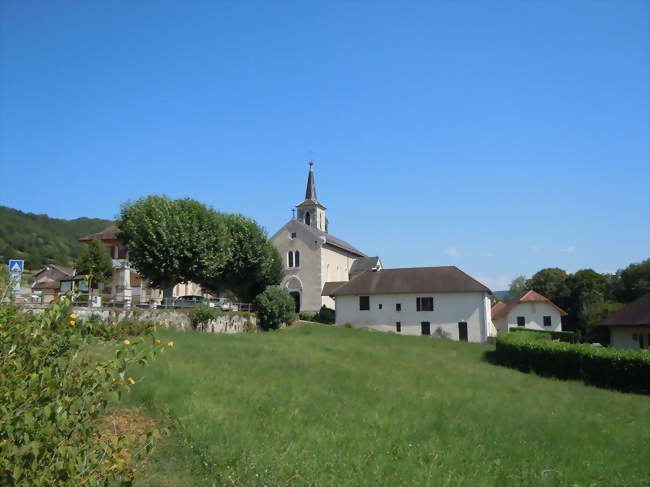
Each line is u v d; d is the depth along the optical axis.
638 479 9.72
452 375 22.00
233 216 53.06
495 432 12.02
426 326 51.00
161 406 11.65
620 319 37.44
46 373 4.79
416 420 12.44
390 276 54.75
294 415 12.08
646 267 68.75
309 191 76.31
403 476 8.57
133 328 27.91
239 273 51.41
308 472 8.46
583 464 10.16
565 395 19.88
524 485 8.81
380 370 21.31
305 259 61.28
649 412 17.47
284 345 27.72
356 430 11.24
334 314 57.22
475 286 50.38
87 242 54.97
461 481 8.61
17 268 14.86
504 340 32.28
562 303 84.06
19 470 4.41
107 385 5.34
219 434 9.88
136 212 40.84
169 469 8.54
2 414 4.53
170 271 39.31
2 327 5.04
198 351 21.61
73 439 5.12
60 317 5.44
